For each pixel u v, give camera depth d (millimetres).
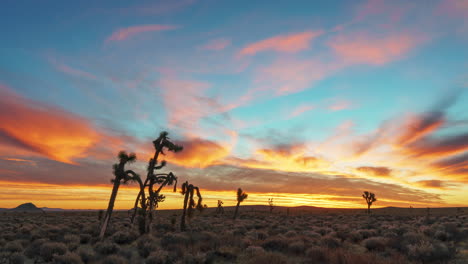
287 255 14727
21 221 45562
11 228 30438
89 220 47906
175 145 29078
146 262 13203
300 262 13148
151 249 15734
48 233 24594
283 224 40781
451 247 13633
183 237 18969
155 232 26844
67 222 42844
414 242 15414
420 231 23078
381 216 66688
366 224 39000
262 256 12820
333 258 12219
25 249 17406
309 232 24156
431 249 12688
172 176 29000
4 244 18938
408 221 47312
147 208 26891
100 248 15805
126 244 20281
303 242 16797
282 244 16422
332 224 40875
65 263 12547
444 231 21016
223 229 30641
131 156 24500
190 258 13047
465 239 19203
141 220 24969
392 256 12852
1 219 50875
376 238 16859
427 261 12383
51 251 14625
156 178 27953
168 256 13500
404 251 14117
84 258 13984
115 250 15945
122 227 32375
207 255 13695
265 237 22281
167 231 29438
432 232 22062
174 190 30109
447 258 12617
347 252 12812
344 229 30344
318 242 17578
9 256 14125
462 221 40625
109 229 27797
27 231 26516
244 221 49656
